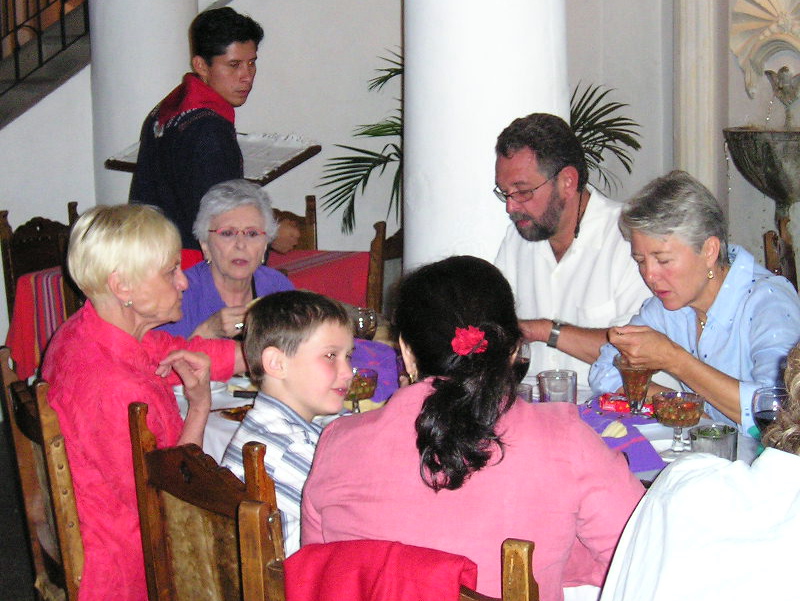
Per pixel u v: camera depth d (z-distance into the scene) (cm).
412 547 112
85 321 198
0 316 505
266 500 140
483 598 107
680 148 550
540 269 279
